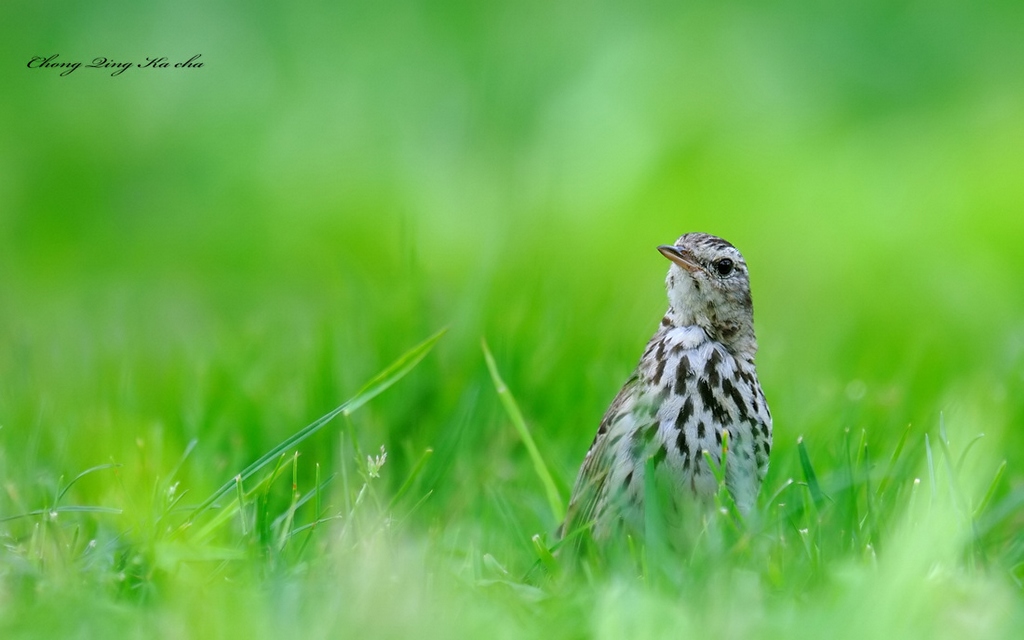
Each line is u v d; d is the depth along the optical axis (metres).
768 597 7.15
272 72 22.75
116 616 6.71
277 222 21.09
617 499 8.58
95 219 21.41
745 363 9.02
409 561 7.34
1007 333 14.64
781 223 20.55
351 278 13.91
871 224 20.44
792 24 22.84
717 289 9.02
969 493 8.74
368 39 23.00
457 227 20.28
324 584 7.10
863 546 7.97
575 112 21.81
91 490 9.77
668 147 21.38
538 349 11.41
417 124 22.05
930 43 22.75
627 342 12.19
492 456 10.45
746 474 8.72
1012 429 10.88
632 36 22.53
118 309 16.86
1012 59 22.59
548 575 7.97
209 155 22.00
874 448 10.01
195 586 6.96
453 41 22.81
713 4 22.88
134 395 11.23
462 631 6.64
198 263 20.62
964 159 21.16
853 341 14.56
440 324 11.40
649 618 6.70
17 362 12.51
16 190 21.52
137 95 22.59
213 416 10.59
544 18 22.88
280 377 11.76
